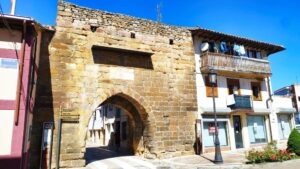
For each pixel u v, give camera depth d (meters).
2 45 9.70
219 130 18.00
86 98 13.18
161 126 15.10
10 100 9.38
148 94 15.05
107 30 14.49
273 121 20.70
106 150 22.66
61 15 13.43
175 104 15.92
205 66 17.28
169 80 16.03
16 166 8.95
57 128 12.23
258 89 20.64
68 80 12.94
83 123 12.85
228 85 18.95
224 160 12.99
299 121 34.22
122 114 23.11
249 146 18.95
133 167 12.09
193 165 11.88
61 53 13.03
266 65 20.59
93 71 13.62
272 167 11.16
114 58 14.41
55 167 11.77
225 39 19.03
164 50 16.28
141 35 15.58
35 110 11.96
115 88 14.05
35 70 11.39
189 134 16.00
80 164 12.34
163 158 14.65
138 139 16.58
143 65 15.27
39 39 12.23
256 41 20.02
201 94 17.25
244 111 18.50
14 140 9.12
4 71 9.53
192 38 17.92
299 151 13.34
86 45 13.73
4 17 9.49
